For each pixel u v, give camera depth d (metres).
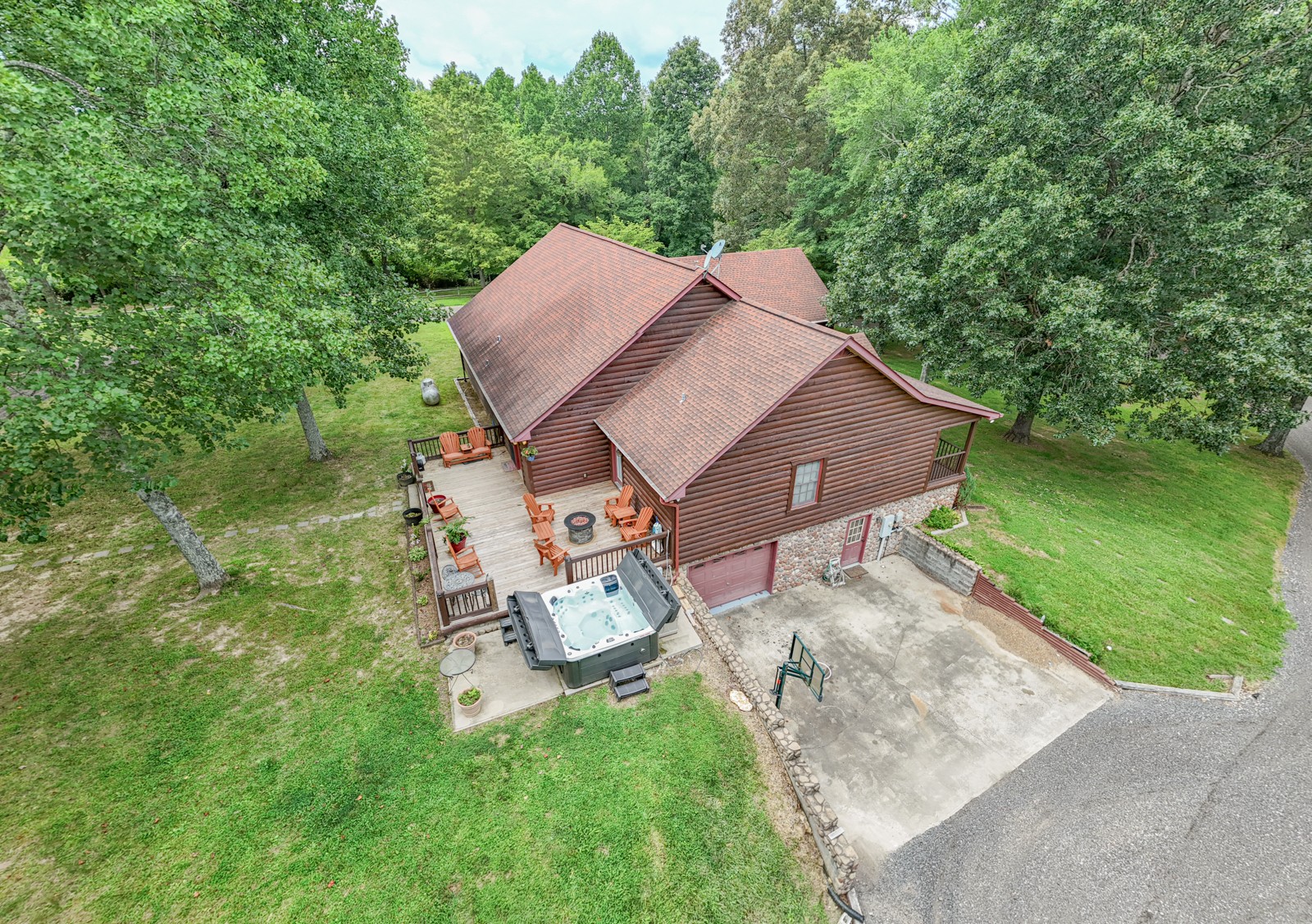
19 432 7.51
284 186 11.11
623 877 7.73
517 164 43.47
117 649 10.76
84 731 9.12
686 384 14.24
